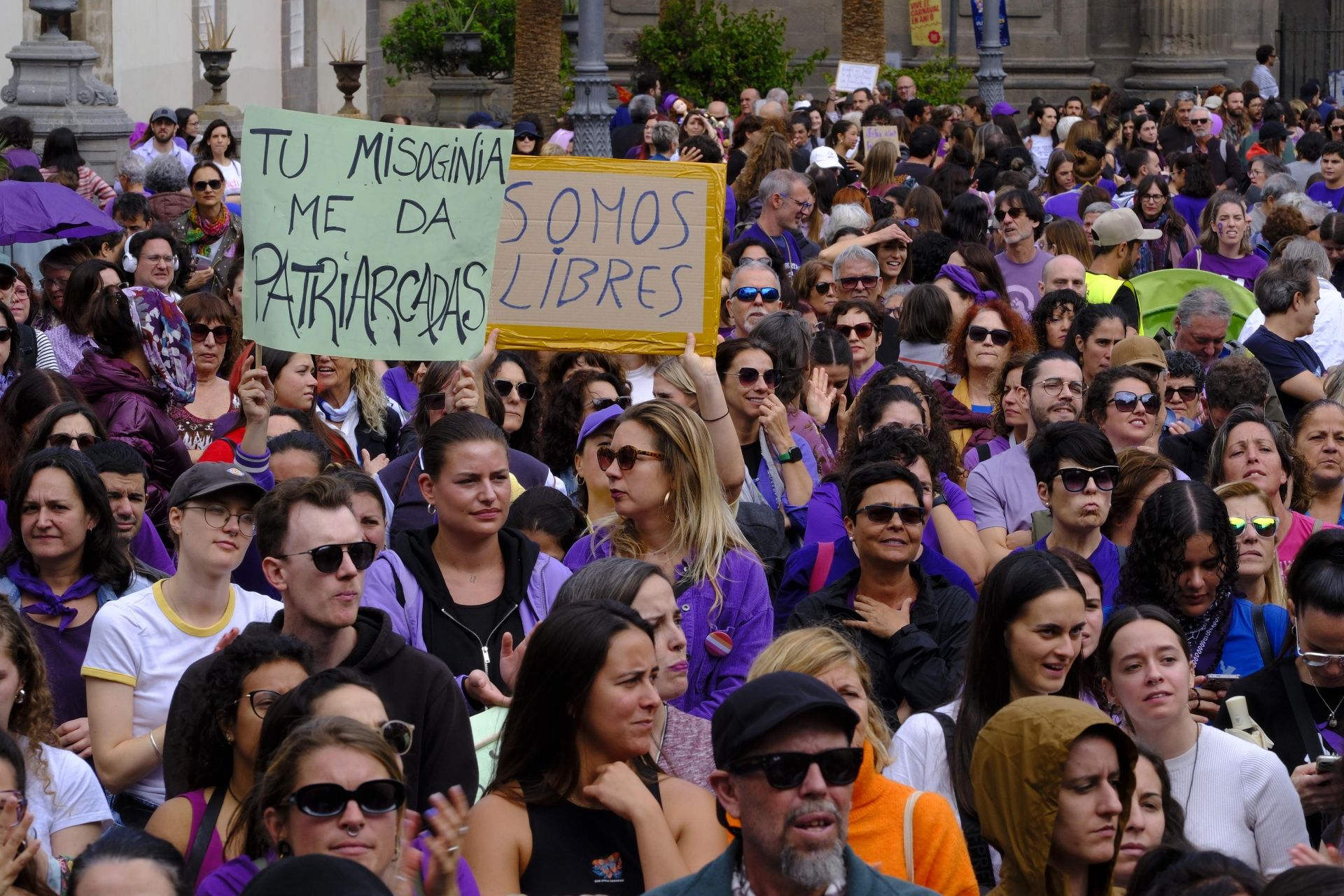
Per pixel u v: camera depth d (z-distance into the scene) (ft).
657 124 112.47
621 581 31.14
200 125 176.55
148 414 50.39
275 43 204.03
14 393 47.98
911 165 116.57
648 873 26.32
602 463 38.93
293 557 31.60
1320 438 49.06
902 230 74.95
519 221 42.68
